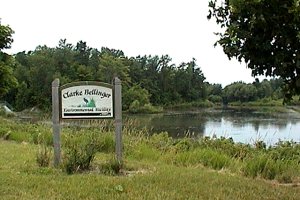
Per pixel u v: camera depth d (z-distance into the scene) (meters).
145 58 111.56
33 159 10.41
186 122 52.62
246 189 7.98
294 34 4.79
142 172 9.31
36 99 83.81
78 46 107.62
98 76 94.00
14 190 7.23
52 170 8.98
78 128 17.02
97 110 9.75
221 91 113.44
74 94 9.71
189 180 8.47
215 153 11.84
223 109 91.94
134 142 13.82
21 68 88.00
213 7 5.15
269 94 97.81
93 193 7.15
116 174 9.02
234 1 4.69
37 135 15.76
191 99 109.81
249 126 43.16
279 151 13.09
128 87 90.56
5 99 83.06
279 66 5.09
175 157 11.90
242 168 10.49
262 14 4.64
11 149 12.86
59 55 97.75
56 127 9.57
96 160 10.41
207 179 8.70
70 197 6.87
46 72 87.56
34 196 6.89
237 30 4.91
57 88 9.63
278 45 4.99
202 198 7.07
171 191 7.44
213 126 44.72
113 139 13.12
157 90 105.25
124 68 96.25
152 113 80.25
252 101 105.12
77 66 96.25
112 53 107.94
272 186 8.52
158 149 13.77
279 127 40.94
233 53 5.11
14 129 20.17
